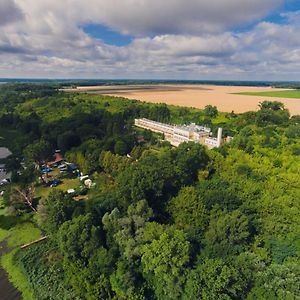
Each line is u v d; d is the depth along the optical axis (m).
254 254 75.75
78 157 151.12
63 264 83.56
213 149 145.75
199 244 83.69
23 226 107.50
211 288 65.69
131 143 171.50
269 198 95.25
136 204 91.94
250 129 198.62
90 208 94.19
